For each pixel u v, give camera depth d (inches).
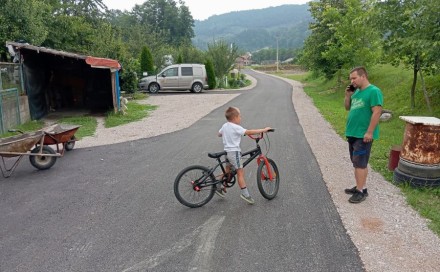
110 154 327.6
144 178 254.4
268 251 152.5
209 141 372.5
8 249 158.7
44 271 141.5
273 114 578.2
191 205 199.8
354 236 163.8
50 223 183.9
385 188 222.7
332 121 493.7
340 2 977.5
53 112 673.6
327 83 1214.9
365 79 197.3
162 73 1053.8
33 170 280.8
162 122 518.0
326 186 229.6
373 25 409.1
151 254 152.2
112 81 581.0
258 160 209.9
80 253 153.9
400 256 147.2
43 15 828.0
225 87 1348.4
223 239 163.6
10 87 485.1
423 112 434.6
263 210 194.4
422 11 325.1
